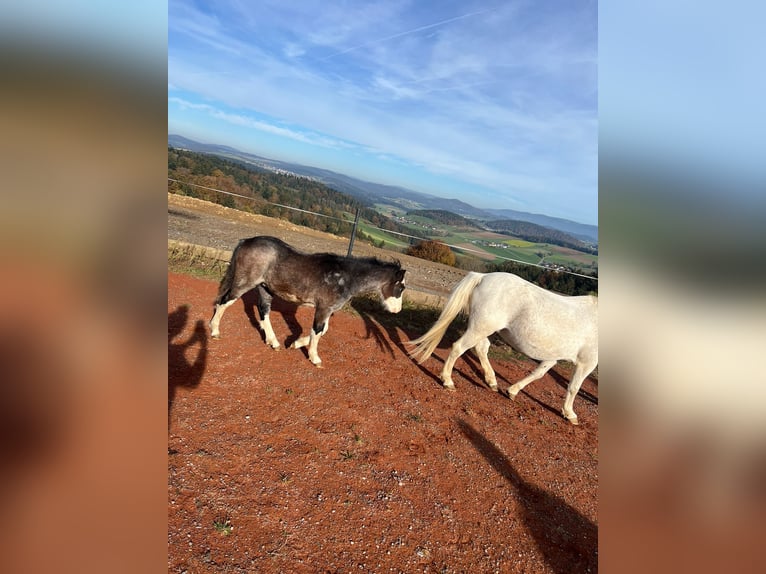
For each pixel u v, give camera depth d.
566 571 2.95
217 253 8.15
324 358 5.29
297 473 3.18
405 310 8.02
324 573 2.46
